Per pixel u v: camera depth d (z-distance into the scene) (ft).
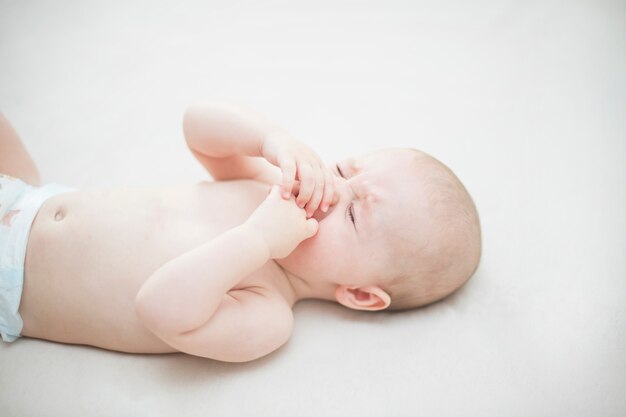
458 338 4.10
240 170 4.80
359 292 4.27
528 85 6.31
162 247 3.99
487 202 5.09
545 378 3.85
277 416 3.64
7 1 7.16
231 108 4.42
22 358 3.95
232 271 3.54
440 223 4.08
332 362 3.95
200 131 4.46
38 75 6.35
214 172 4.84
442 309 4.37
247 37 7.09
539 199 5.07
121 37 6.93
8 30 6.82
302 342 4.11
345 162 4.41
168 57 6.75
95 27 7.04
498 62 6.64
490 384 3.82
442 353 4.00
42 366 3.89
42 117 5.90
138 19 7.20
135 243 3.98
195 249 3.57
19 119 5.85
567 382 3.83
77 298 3.92
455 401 3.74
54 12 7.15
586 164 5.35
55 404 3.67
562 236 4.74
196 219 4.17
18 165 4.61
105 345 4.02
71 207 4.15
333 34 7.17
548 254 4.62
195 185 4.47
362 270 4.09
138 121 5.98
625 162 5.32
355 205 4.11
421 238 4.03
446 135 5.87
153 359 3.97
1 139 4.45
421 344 4.07
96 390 3.74
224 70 6.65
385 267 4.08
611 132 5.64
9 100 6.04
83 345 4.10
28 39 6.75
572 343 4.03
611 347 4.00
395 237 4.02
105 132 5.83
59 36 6.86
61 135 5.75
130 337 3.92
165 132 5.91
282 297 4.16
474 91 6.34
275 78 6.59
